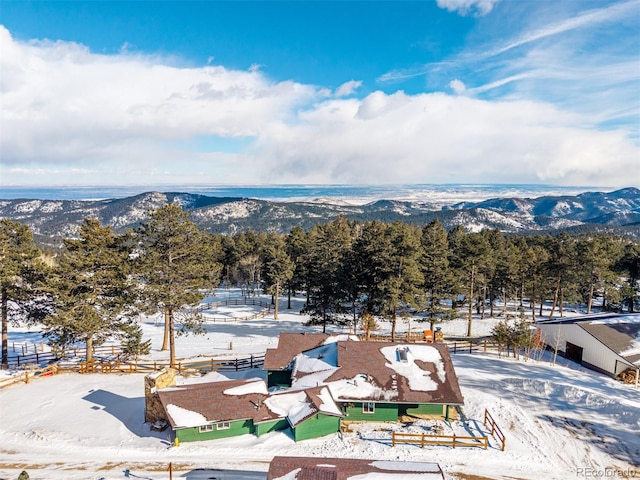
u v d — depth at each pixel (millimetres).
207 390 25906
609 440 24812
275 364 31969
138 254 37875
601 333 37000
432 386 27031
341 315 58094
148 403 26344
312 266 54062
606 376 35094
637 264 64000
